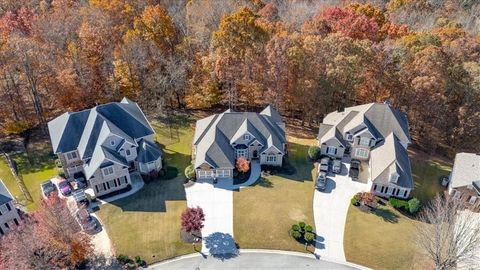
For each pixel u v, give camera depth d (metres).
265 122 57.19
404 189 49.78
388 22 79.06
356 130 56.38
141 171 53.19
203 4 81.88
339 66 59.03
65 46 66.44
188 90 68.06
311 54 61.03
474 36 74.38
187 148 60.38
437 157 62.34
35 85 60.97
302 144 62.50
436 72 58.75
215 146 53.12
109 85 66.06
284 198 50.31
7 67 57.75
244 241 43.91
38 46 61.25
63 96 61.75
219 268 40.66
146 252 42.25
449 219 39.56
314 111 65.12
